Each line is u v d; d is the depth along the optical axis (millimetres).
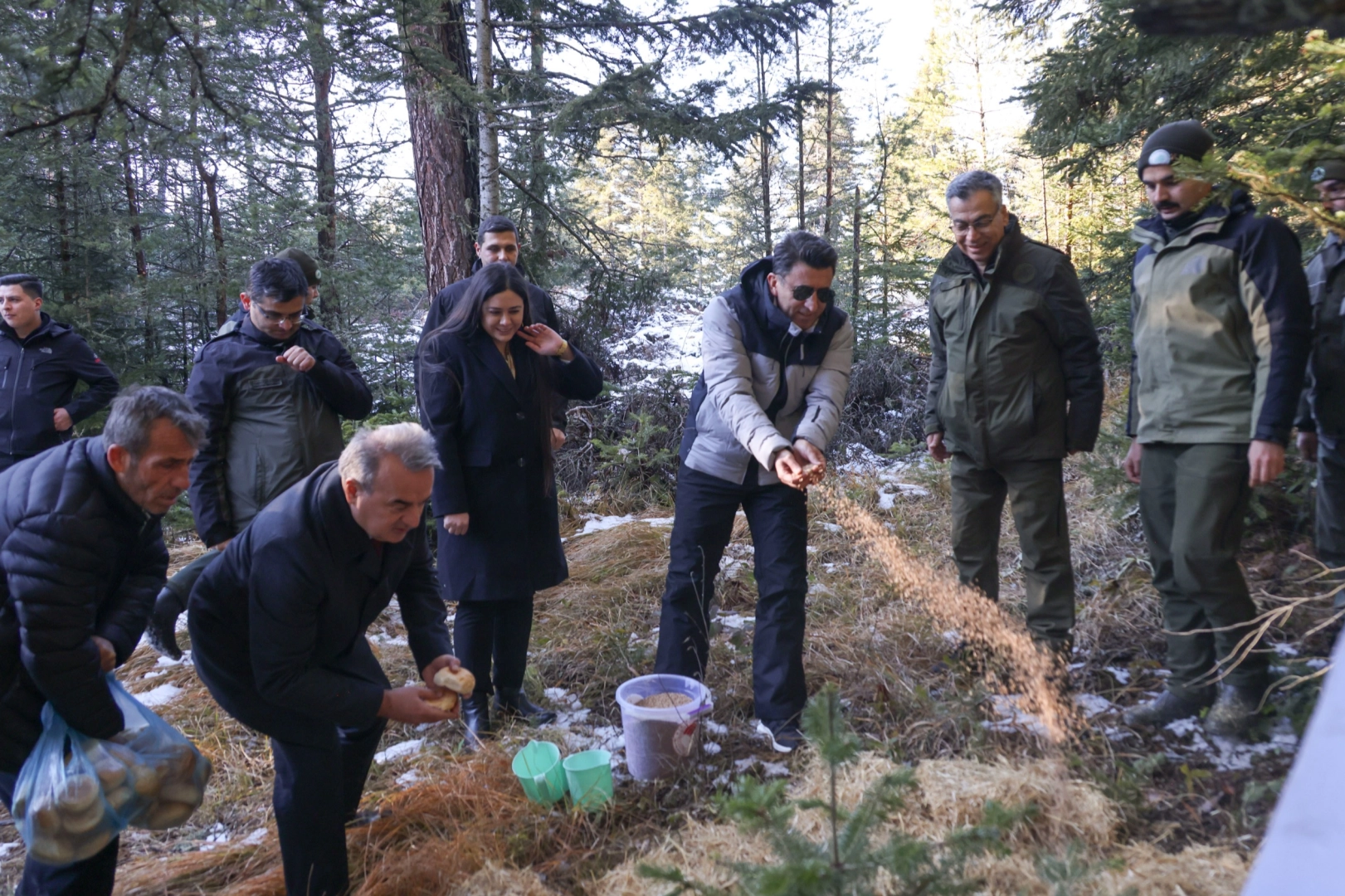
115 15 2748
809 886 1408
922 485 6285
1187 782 2465
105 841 1966
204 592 2131
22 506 1910
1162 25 805
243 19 3168
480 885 2299
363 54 4719
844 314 3227
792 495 3158
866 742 2873
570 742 3174
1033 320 3072
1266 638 3145
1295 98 4164
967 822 2238
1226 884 1907
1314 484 3771
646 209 21266
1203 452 2682
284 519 2016
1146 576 3938
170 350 10469
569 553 5418
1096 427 3090
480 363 3152
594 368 3531
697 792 2746
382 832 2621
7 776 2025
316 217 9609
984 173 3027
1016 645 3234
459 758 3096
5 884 2598
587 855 2502
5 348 4863
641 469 6746
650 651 3938
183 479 2027
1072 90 5199
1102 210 9180
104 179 8625
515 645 3387
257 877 2465
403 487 1933
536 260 7484
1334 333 3105
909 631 3781
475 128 6406
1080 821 2242
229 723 3510
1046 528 3160
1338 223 2033
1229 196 2277
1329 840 598
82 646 1927
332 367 3436
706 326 3137
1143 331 2871
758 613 3156
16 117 2746
